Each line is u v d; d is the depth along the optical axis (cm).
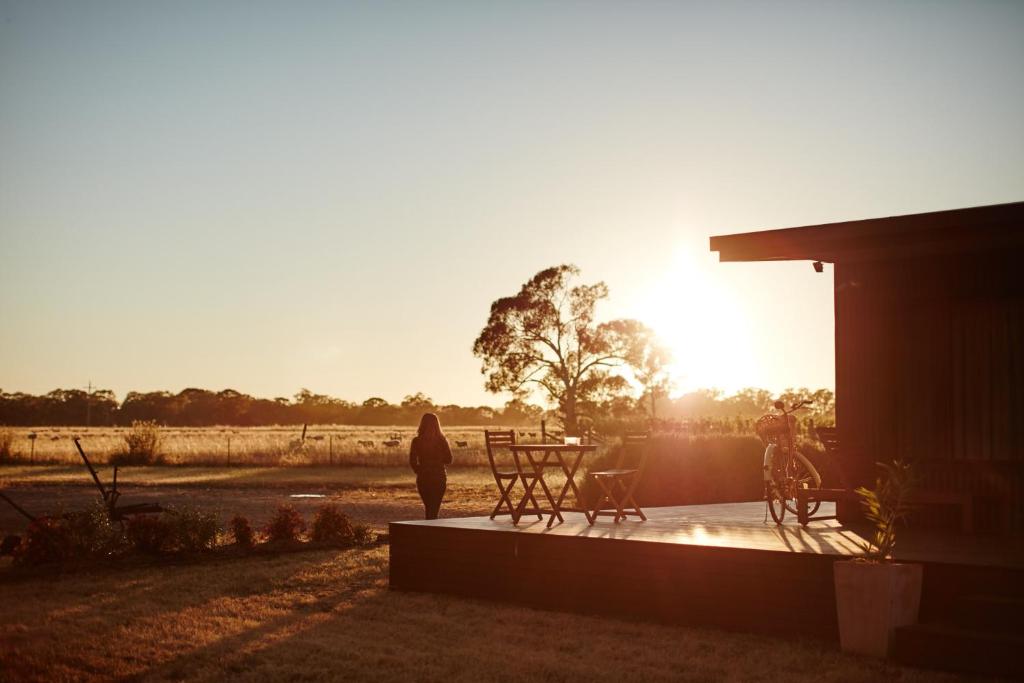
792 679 730
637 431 3600
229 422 15450
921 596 820
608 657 820
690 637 878
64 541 1338
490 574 1090
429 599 1095
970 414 1091
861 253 1178
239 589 1162
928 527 1119
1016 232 999
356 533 1569
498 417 15725
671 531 1072
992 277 1083
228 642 896
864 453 1163
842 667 754
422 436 1398
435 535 1141
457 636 912
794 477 1177
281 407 15762
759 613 884
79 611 1034
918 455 1127
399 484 3127
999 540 994
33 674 795
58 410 15138
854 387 1176
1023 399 1055
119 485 3153
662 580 953
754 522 1189
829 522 1182
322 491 2875
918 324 1134
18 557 1329
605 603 992
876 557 811
